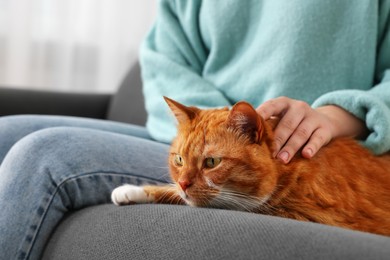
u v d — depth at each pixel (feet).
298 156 2.66
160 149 3.44
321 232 1.89
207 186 2.58
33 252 2.56
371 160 2.93
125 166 3.03
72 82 7.95
